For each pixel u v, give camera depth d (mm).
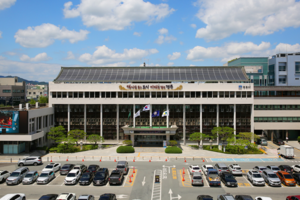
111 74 81562
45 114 70250
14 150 61625
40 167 50531
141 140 76375
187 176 45219
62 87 74562
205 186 40125
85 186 39906
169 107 76062
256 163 54219
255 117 79875
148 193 37156
